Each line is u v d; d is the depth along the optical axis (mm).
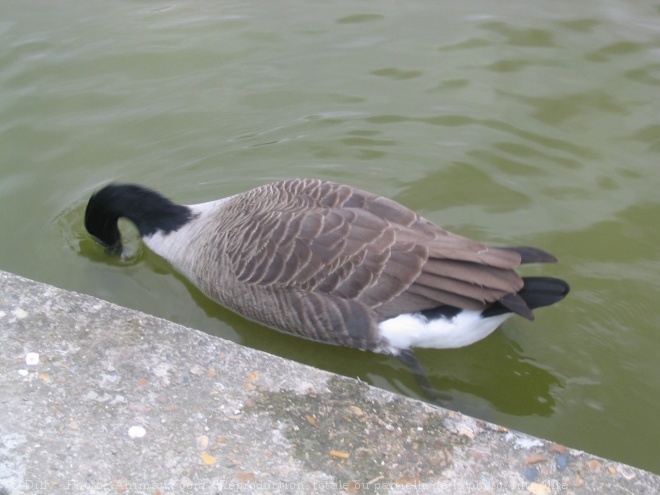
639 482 1309
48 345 1442
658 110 2074
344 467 1325
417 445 1345
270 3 2414
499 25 2303
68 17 2369
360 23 2332
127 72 2213
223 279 1724
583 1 2369
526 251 1583
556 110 2088
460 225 1874
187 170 2018
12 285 1521
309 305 1645
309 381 1408
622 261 1797
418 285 1581
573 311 1729
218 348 1443
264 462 1329
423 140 2049
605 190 1922
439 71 2191
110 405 1380
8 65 2221
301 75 2195
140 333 1460
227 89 2170
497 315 1623
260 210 1714
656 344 1680
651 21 2295
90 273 1859
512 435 1353
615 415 1587
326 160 2029
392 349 1649
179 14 2383
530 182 1951
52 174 2002
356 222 1627
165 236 1853
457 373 1672
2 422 1360
